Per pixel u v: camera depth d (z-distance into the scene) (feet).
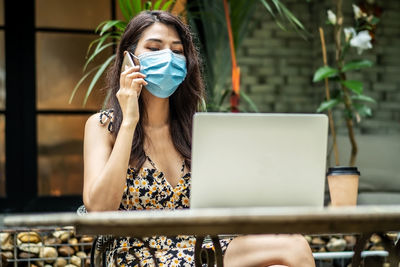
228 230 5.57
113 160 7.34
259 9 18.29
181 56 8.07
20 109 15.01
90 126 8.25
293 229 5.63
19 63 15.02
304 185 6.08
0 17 14.98
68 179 15.21
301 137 6.05
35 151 15.01
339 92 13.98
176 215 5.11
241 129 5.94
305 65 18.57
